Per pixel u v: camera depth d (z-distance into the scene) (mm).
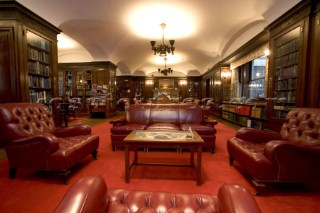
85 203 771
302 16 2939
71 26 4957
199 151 2074
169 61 10258
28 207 1646
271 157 1803
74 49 7508
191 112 3938
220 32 5398
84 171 2422
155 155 3061
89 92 8312
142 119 3941
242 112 5703
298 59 3029
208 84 10883
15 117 2197
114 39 6082
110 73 8047
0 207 1643
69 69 8297
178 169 2514
